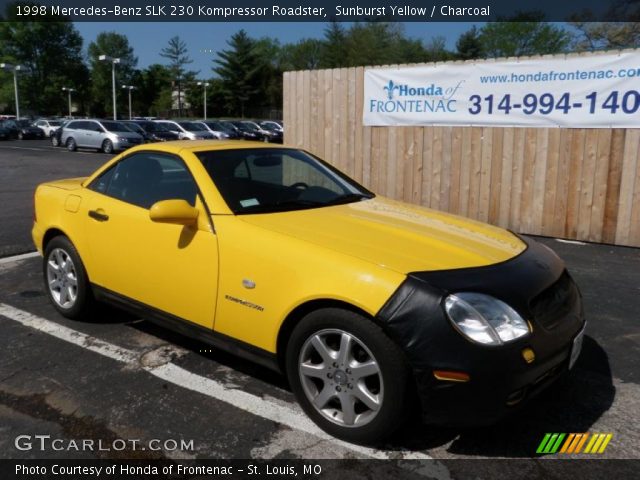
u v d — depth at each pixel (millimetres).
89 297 4438
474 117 8008
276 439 3000
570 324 3014
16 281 5730
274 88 88750
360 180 9203
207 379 3650
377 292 2734
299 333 3008
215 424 3137
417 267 2832
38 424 3137
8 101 84625
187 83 87750
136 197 4008
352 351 2855
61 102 89812
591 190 7320
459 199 8336
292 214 3535
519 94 7598
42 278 5840
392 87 8625
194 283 3492
